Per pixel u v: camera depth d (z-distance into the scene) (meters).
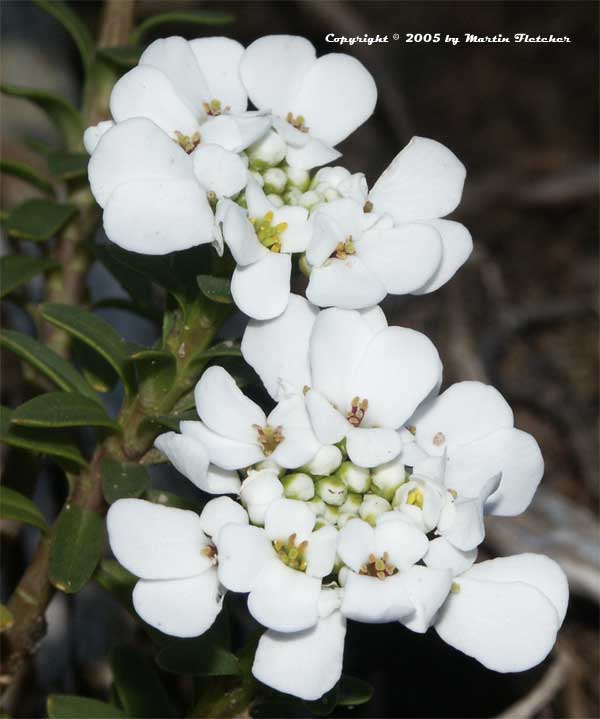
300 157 0.23
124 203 0.22
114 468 0.24
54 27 0.42
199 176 0.22
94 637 0.30
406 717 0.31
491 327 0.40
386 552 0.22
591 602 0.31
